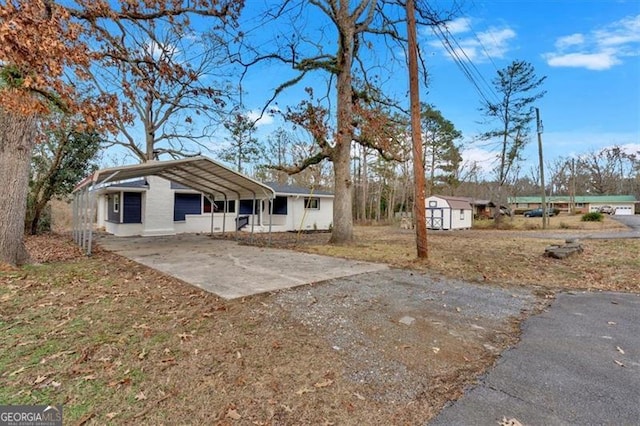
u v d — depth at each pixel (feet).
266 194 41.68
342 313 13.16
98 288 16.65
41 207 44.80
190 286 17.28
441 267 22.91
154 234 51.19
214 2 24.75
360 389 7.92
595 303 15.23
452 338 11.00
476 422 6.72
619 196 148.97
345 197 37.45
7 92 15.67
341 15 34.53
